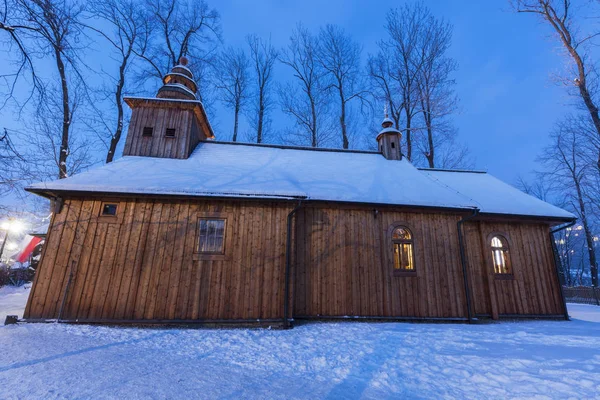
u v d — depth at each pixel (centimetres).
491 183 1266
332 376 445
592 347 600
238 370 460
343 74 2339
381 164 1219
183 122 1112
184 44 1948
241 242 840
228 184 870
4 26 529
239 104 2330
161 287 785
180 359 502
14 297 1240
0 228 1839
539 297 1024
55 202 825
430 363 502
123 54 1688
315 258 913
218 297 794
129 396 351
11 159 660
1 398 335
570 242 3294
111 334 654
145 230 820
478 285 1014
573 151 2400
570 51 1628
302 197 848
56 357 478
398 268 948
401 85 2180
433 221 986
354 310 889
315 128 2289
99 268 782
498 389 398
